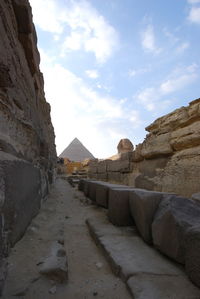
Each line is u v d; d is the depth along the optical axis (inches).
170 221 79.3
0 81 81.7
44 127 264.5
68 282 66.0
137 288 59.4
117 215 125.0
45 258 73.6
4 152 78.8
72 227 134.9
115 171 356.8
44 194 199.9
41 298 55.0
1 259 55.3
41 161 194.1
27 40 129.6
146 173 231.9
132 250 87.7
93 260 86.0
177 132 177.6
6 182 66.3
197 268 60.0
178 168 170.4
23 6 114.5
